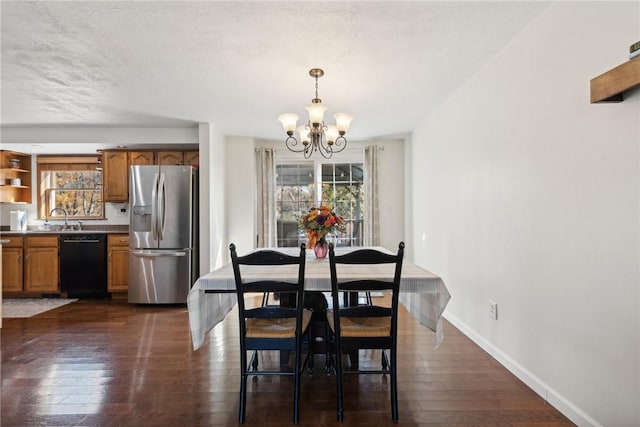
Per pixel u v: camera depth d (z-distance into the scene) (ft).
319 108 8.26
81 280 14.92
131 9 6.20
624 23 4.88
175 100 11.10
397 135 16.34
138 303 13.88
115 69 8.73
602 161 5.26
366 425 5.86
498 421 5.91
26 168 16.74
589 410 5.52
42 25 6.70
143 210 13.91
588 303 5.53
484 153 8.85
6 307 13.74
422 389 6.99
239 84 9.80
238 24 6.73
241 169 16.63
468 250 9.82
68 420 6.03
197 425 5.90
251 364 8.00
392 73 9.18
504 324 7.97
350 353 8.00
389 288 6.18
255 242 17.07
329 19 6.60
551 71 6.33
